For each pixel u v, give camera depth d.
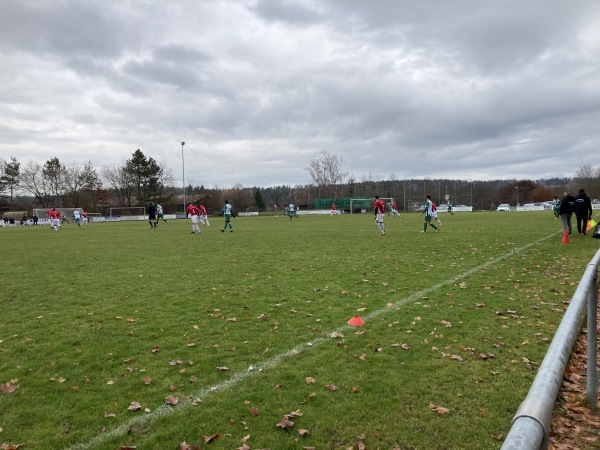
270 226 32.09
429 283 8.52
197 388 4.05
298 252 14.49
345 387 3.98
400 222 33.78
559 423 3.31
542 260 10.87
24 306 7.54
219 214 73.88
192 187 95.62
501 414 3.45
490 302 6.87
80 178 85.94
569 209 14.70
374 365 4.46
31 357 5.00
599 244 13.87
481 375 4.16
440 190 77.44
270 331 5.71
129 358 4.88
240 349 5.06
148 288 8.84
